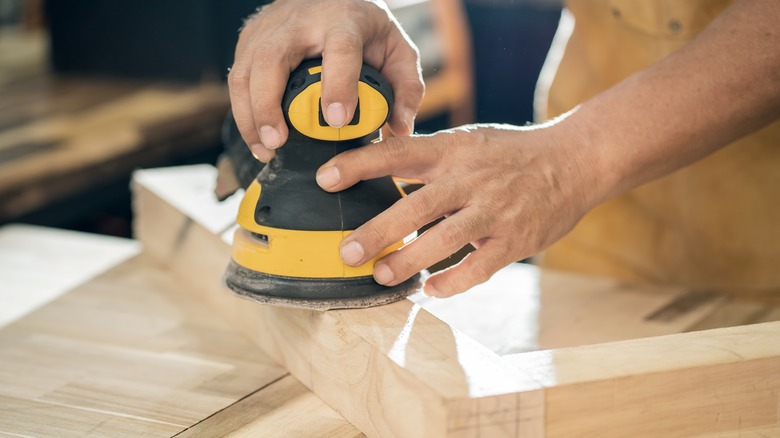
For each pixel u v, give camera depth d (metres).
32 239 1.48
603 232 1.45
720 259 1.38
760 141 1.29
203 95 2.56
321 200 0.89
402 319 0.88
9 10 3.46
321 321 0.90
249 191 0.93
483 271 0.91
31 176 1.99
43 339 1.10
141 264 1.37
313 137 0.87
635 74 0.99
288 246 0.89
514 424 0.73
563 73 1.46
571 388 0.74
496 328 1.11
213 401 0.94
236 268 0.94
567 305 1.18
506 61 2.99
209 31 2.61
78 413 0.92
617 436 0.77
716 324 1.13
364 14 0.90
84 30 2.79
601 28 1.36
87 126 2.29
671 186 1.36
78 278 1.31
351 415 0.88
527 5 2.90
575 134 0.95
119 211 2.58
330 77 0.83
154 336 1.11
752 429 0.80
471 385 0.74
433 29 2.48
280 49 0.86
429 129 2.83
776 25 0.95
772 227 1.33
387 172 0.89
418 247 0.88
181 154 2.41
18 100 2.55
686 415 0.78
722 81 0.96
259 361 1.04
